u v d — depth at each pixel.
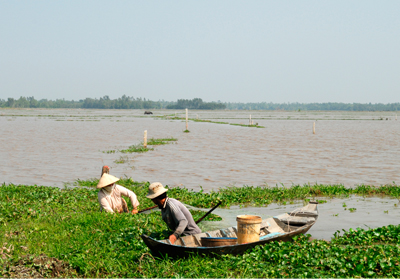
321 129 66.62
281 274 7.00
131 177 19.69
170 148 33.72
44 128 63.19
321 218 12.18
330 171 22.00
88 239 8.80
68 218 10.55
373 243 9.28
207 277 6.88
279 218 10.38
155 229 9.74
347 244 9.22
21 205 11.80
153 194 8.34
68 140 41.28
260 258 7.68
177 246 7.62
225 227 10.84
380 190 16.20
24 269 7.07
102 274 7.18
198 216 11.94
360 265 7.16
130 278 7.03
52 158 26.84
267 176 20.38
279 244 8.19
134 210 11.42
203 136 48.22
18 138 43.19
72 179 19.16
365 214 12.66
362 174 21.02
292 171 21.94
